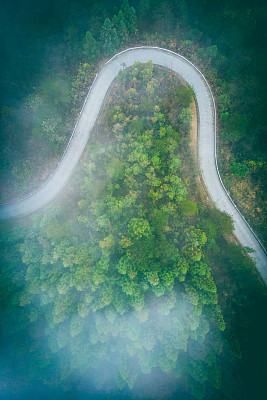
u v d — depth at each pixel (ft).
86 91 200.23
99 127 198.59
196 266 160.86
